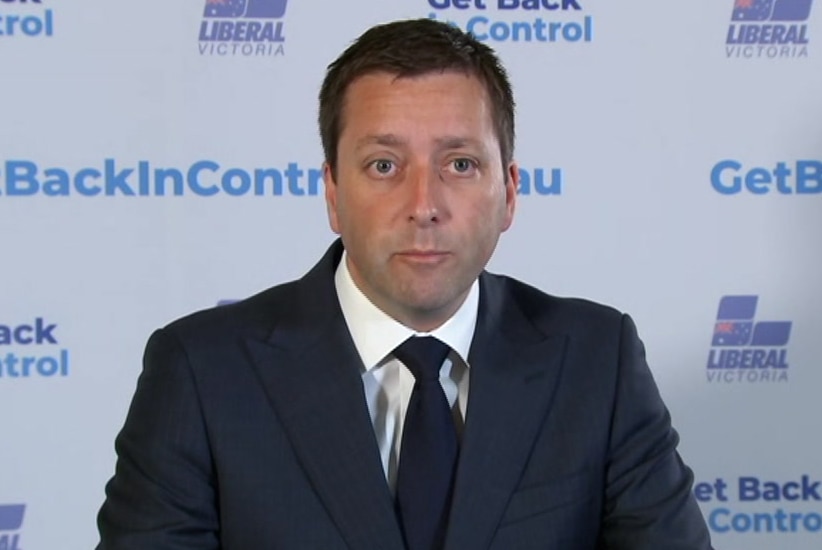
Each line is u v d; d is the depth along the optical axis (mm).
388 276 1174
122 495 1249
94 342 2252
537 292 1421
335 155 1217
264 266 2275
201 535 1232
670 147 2307
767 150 2311
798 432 2354
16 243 2225
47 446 2256
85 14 2215
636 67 2297
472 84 1183
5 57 2199
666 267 2318
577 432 1289
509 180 1256
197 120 2248
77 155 2229
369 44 1195
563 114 2297
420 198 1146
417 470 1229
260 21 2250
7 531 2252
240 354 1283
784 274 2324
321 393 1257
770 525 2361
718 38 2301
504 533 1225
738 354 2334
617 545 1286
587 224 2309
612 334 1373
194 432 1245
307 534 1214
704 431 2346
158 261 2258
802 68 2311
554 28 2289
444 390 1285
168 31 2234
